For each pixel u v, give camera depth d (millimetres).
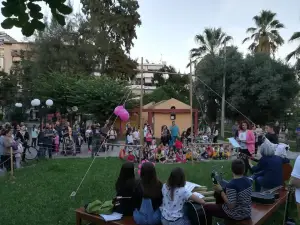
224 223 5105
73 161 14453
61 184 9453
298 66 30984
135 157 13820
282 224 5992
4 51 57031
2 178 10414
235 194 4750
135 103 30984
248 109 32688
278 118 33000
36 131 17984
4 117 42219
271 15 38469
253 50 39281
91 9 43312
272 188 6602
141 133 10727
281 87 31188
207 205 5016
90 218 5270
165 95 37719
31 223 6184
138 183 5152
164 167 12586
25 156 14906
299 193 4770
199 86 34250
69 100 31797
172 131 18016
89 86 31141
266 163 6664
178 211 4613
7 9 3070
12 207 7160
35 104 22859
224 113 34000
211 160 14961
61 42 37969
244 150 10719
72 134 18641
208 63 33906
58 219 6387
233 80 32156
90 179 10117
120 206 5199
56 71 35656
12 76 42469
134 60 45281
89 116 33500
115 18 43375
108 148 19188
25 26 3162
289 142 26078
